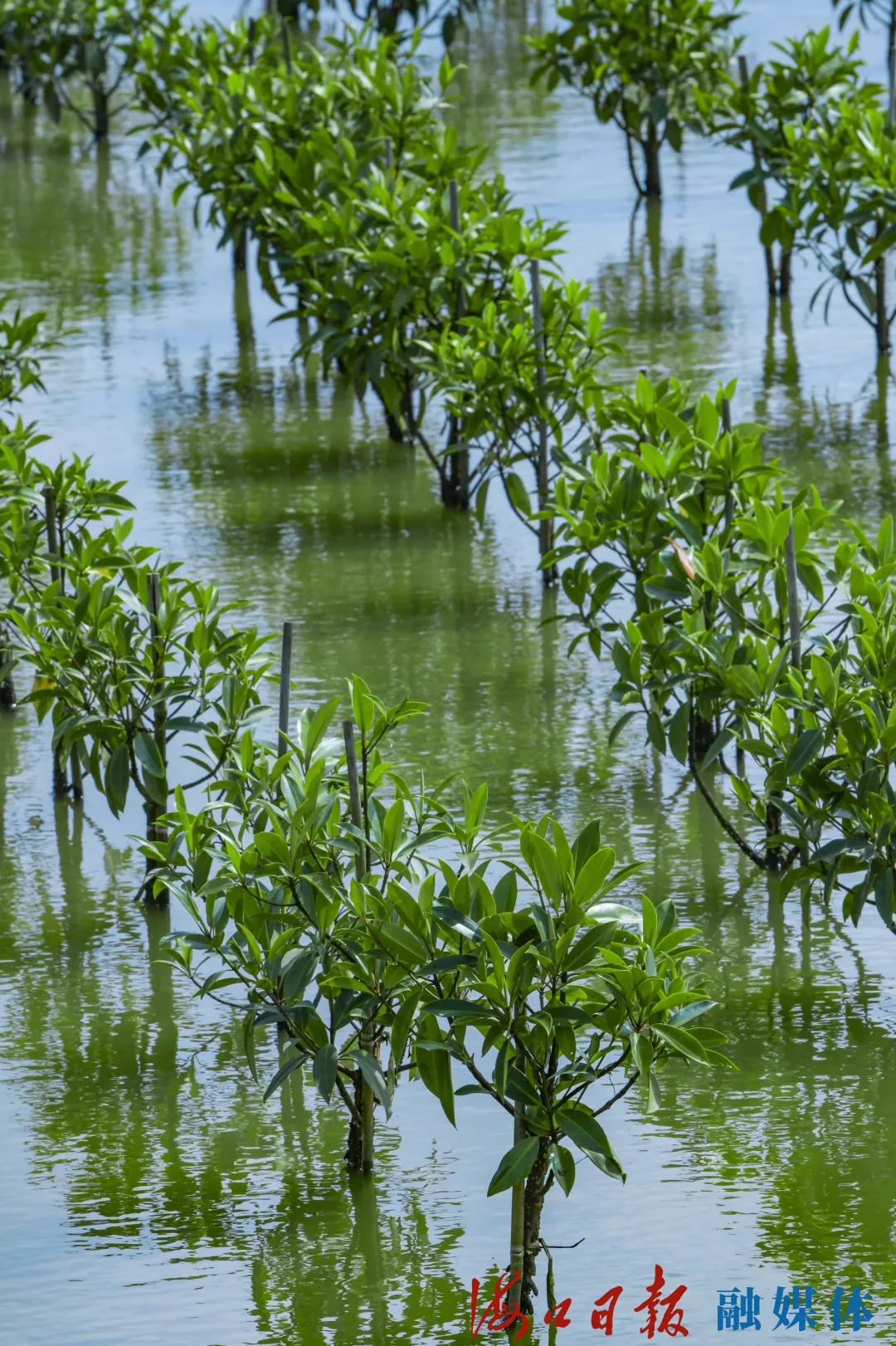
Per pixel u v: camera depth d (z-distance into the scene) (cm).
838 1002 1093
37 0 3919
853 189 2561
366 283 1970
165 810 1238
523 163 3647
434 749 1441
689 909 1208
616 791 1376
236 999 1128
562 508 1419
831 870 1075
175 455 2234
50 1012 1115
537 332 1797
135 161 3862
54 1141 977
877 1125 962
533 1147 803
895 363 2428
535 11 5191
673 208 3316
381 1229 891
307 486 2125
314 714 1065
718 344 2519
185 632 1245
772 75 2608
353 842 927
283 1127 990
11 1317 827
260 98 2517
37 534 1437
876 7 4525
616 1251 867
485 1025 810
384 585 1814
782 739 1089
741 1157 939
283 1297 839
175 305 2908
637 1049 795
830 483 1977
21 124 4278
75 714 1238
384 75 2488
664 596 1259
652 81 3244
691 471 1372
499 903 856
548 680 1580
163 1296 842
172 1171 948
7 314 2809
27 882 1291
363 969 879
